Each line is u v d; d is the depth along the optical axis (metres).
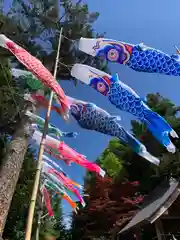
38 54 7.59
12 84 7.79
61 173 6.41
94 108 4.93
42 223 9.98
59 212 12.30
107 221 11.68
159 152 10.98
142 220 5.44
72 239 13.65
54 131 5.49
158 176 10.04
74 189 6.24
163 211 5.41
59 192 7.08
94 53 4.79
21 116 6.95
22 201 8.72
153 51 4.45
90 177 13.46
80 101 4.98
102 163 15.15
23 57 3.51
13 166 6.20
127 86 4.66
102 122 4.90
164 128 4.56
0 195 5.84
